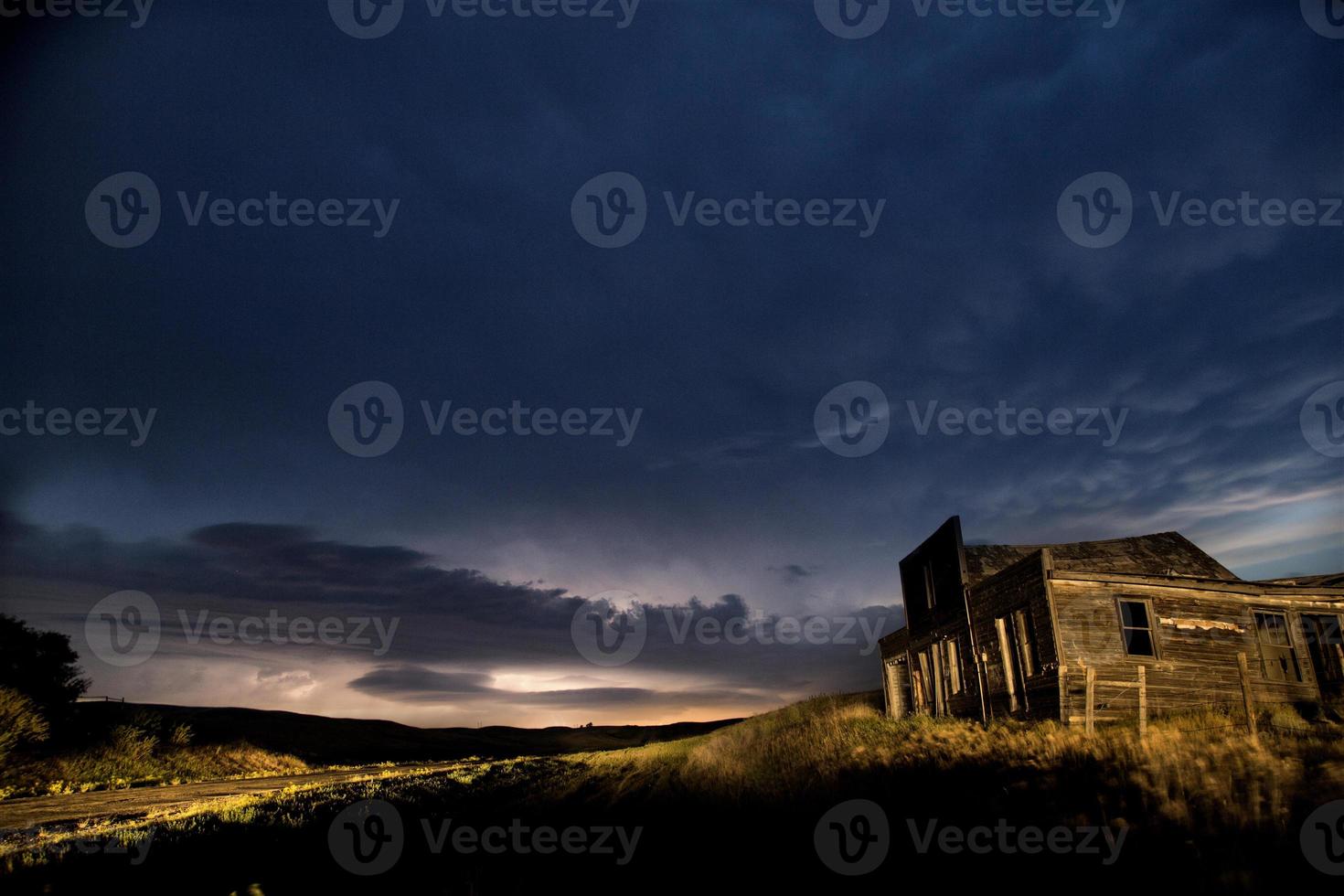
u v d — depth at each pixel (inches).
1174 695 703.1
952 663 943.7
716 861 356.5
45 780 1029.2
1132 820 289.4
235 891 339.6
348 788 910.4
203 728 1706.4
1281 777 304.0
